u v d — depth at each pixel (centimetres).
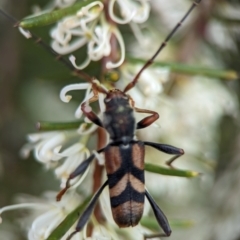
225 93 25
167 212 25
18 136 26
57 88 26
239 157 26
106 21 21
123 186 21
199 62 25
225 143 26
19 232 25
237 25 24
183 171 21
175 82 24
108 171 21
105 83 21
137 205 21
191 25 25
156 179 25
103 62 21
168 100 24
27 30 21
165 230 21
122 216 21
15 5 26
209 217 25
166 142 24
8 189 25
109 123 21
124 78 22
